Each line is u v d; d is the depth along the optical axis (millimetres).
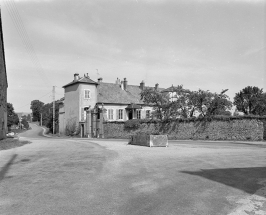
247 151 13078
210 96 26438
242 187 5730
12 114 75438
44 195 5059
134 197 4961
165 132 27656
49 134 55344
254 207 4430
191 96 27312
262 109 47312
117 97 42094
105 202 4648
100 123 33594
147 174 7109
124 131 30938
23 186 5750
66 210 4223
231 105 26297
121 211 4191
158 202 4656
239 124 23453
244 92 50250
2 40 22047
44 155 11273
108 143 18344
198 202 4676
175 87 29609
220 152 12539
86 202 4645
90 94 40500
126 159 9984
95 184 5973
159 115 30016
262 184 5988
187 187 5719
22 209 4246
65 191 5359
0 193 5188
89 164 8773
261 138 22359
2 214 4004
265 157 10648
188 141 22766
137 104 41406
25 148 14695
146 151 12789
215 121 24688
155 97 29641
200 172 7375
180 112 28547
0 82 22078
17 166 8375
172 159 10008
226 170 7680
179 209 4301
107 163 8992
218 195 5117
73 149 13867
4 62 24500
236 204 4582
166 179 6496
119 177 6730
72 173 7230
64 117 45688
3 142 17984
